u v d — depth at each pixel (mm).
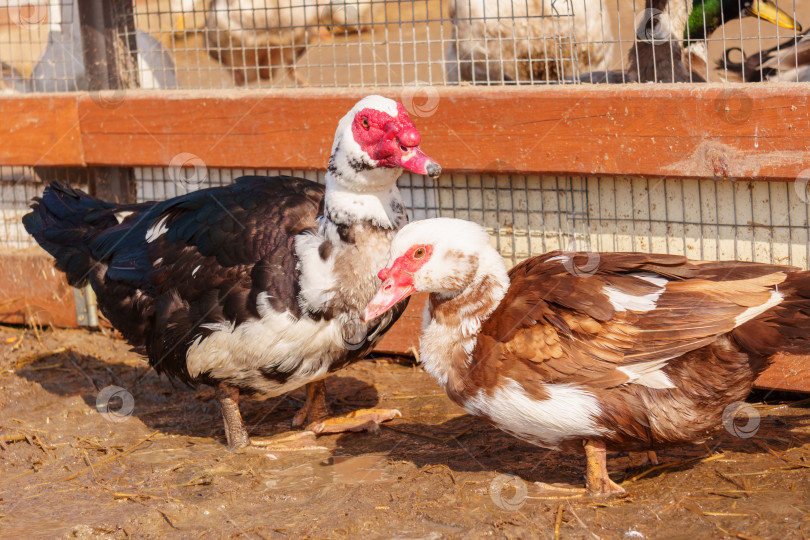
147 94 2611
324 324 2117
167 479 2129
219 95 2543
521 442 2199
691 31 2719
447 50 2922
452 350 2016
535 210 2408
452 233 1991
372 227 2098
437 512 1984
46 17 2881
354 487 2076
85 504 2072
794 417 2209
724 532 1898
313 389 2295
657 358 1944
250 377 2168
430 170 2023
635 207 2332
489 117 2359
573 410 1962
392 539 1934
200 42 3166
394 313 2168
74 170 2779
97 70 2691
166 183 2686
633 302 1964
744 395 1996
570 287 1988
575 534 1914
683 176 2248
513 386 1978
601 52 2822
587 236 2379
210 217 2172
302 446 2234
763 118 2180
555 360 1965
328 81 3254
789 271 1972
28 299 2797
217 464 2176
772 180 2197
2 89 2979
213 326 2137
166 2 3225
